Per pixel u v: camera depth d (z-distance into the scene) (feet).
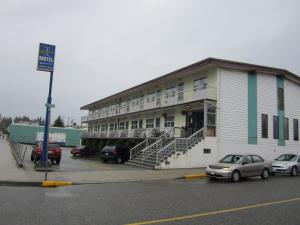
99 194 36.88
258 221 24.81
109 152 96.07
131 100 139.23
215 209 29.17
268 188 45.70
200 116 91.81
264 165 61.16
